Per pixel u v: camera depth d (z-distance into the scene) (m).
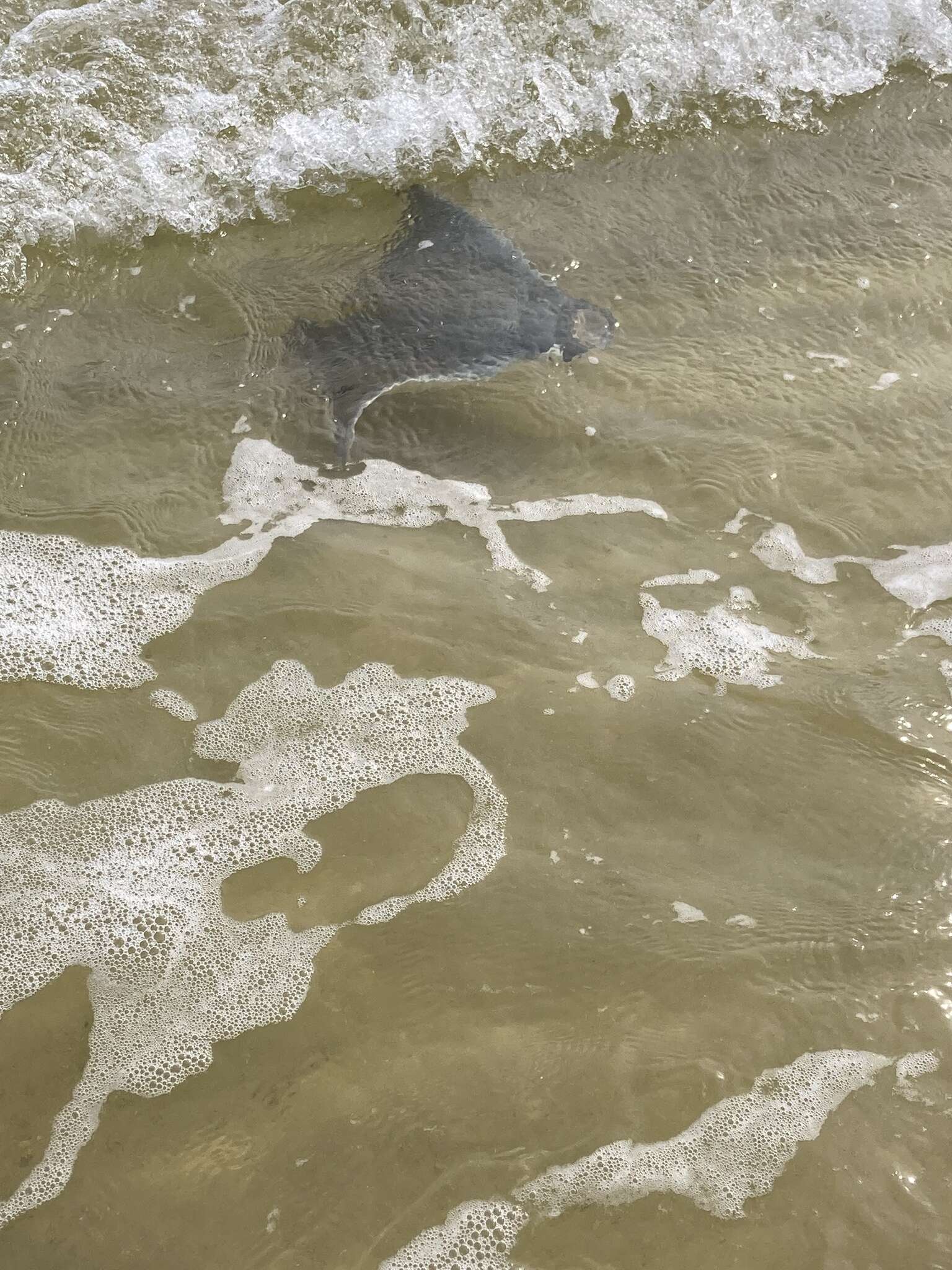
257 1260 2.06
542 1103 2.25
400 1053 2.32
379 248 3.95
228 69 4.32
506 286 3.81
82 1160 2.17
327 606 3.04
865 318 3.76
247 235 3.99
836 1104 2.26
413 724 2.84
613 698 2.88
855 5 4.61
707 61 4.48
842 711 2.86
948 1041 2.35
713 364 3.62
